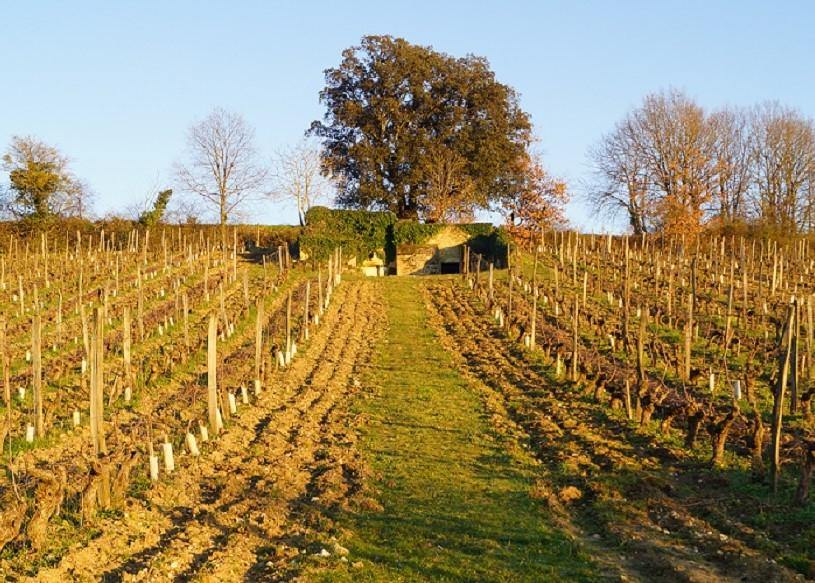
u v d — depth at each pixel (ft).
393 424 76.23
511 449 66.85
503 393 88.12
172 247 203.51
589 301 135.74
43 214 220.23
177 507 51.19
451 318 137.39
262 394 86.38
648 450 63.82
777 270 155.94
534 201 244.83
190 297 142.82
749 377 73.31
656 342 93.04
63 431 67.72
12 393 79.97
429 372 99.91
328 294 147.02
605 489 54.80
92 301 135.74
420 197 254.68
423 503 53.72
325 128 259.80
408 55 248.73
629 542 45.62
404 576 41.11
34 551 41.75
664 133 240.53
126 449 62.28
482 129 254.68
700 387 81.10
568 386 86.48
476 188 256.73
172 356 96.07
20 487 51.98
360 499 53.62
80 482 53.11
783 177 240.73
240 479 57.31
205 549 44.32
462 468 62.28
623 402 77.15
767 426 67.21
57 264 171.94
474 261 213.46
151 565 40.88
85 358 86.53
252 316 133.69
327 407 83.35
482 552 44.45
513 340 115.34
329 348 115.14
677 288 140.26
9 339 107.04
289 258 192.13
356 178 257.75
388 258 217.77
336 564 42.19
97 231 220.23
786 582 38.34
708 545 44.16
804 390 77.66
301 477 59.57
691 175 237.04
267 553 44.09
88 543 43.21
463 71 254.68
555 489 56.65
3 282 142.61
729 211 250.57
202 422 69.36
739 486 53.93
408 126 252.62
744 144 249.96
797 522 46.55
